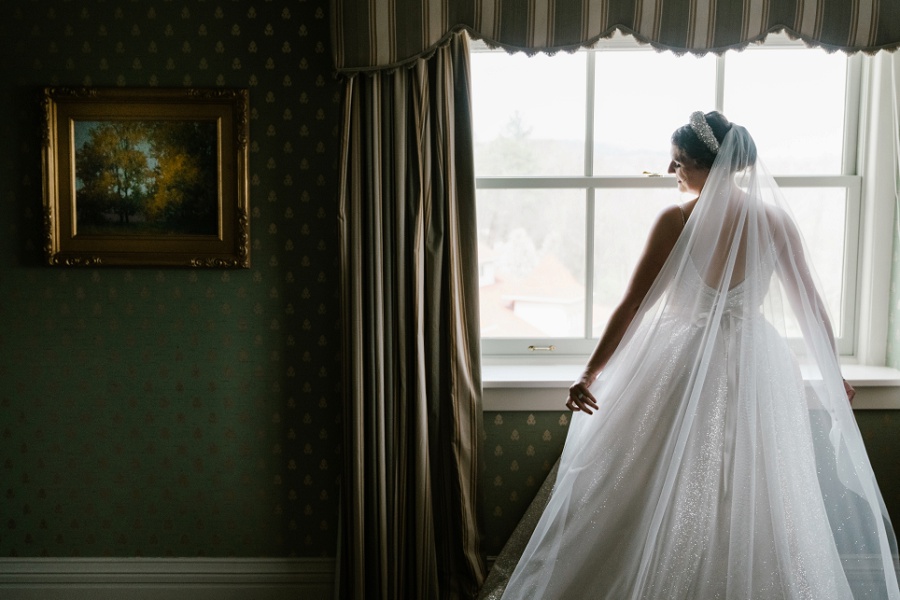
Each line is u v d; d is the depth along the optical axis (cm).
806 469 193
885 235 266
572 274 274
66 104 251
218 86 252
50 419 264
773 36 263
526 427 259
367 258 241
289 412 262
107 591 267
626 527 198
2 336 262
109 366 262
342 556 251
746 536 186
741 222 199
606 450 203
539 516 254
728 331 198
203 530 266
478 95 270
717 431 192
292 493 265
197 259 254
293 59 252
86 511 266
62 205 255
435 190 242
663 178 267
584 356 276
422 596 245
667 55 266
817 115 269
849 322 275
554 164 271
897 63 257
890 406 253
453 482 247
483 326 277
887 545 200
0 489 266
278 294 259
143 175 254
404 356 244
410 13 233
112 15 252
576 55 267
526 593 206
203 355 261
